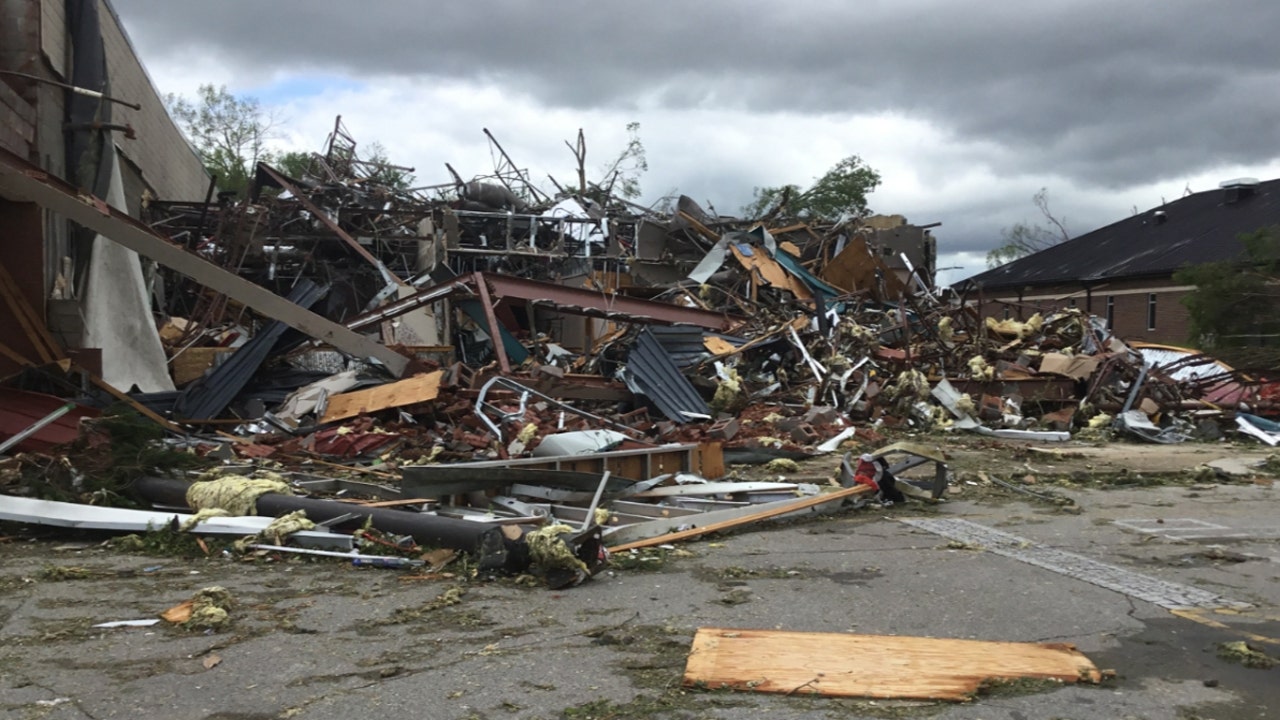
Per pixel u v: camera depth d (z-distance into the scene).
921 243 33.81
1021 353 18.81
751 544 7.29
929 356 18.64
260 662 4.41
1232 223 42.97
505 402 13.10
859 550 7.09
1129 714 3.84
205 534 6.84
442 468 7.70
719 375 16.34
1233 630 5.05
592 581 6.04
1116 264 46.25
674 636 4.88
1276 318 21.11
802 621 5.18
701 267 27.09
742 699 3.99
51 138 13.90
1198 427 16.17
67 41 14.81
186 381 16.44
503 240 28.95
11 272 12.09
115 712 3.80
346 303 24.94
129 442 8.27
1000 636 4.92
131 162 20.61
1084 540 7.54
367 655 4.54
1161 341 42.09
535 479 8.20
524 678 4.23
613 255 29.80
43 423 9.21
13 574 6.02
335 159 31.80
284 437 11.91
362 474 10.08
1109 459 13.05
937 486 9.19
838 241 31.03
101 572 6.10
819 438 13.80
